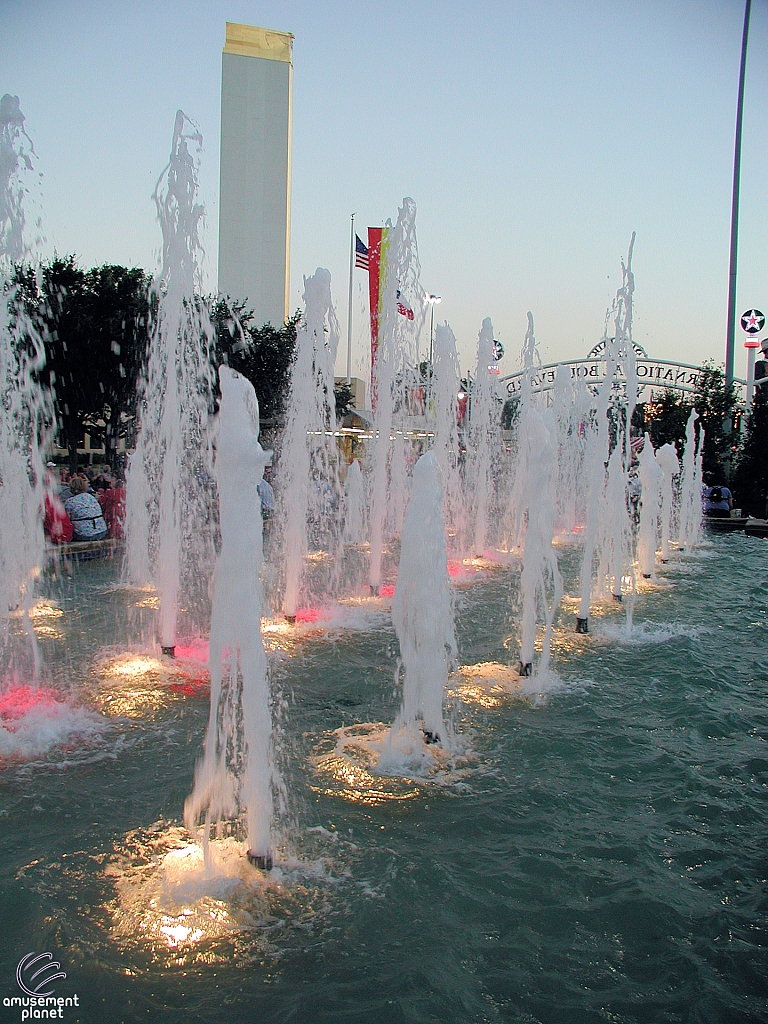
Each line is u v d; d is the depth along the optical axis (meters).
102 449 31.23
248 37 66.00
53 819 4.81
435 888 4.20
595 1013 3.36
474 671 8.12
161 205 8.44
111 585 12.28
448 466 16.95
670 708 7.15
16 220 7.52
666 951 3.77
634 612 11.39
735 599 12.59
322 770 5.62
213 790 5.14
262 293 67.00
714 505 27.20
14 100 7.23
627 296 10.95
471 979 3.53
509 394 29.69
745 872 4.47
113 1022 3.21
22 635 9.20
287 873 4.29
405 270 12.24
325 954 3.65
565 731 6.52
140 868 4.29
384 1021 3.25
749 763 5.96
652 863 4.52
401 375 13.16
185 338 9.19
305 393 10.53
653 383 37.75
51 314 21.28
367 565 14.97
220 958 3.61
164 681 7.49
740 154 31.22
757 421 29.52
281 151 66.62
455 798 5.25
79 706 6.77
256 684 4.41
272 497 18.09
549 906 4.08
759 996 3.49
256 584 4.50
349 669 8.09
